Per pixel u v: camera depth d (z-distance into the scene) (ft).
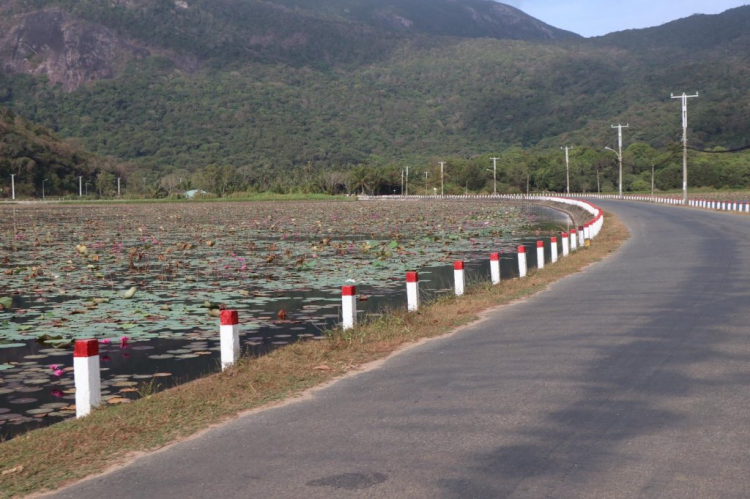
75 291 59.67
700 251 74.33
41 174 555.69
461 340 35.01
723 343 31.48
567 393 24.62
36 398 30.53
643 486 16.88
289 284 62.95
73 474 19.17
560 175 502.79
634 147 564.71
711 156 505.25
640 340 32.60
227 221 179.01
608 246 84.94
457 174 535.19
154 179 655.35
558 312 41.57
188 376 33.71
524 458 18.79
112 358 37.06
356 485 17.40
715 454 18.72
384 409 23.70
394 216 195.93
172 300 54.60
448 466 18.39
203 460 19.71
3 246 104.58
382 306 51.90
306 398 25.77
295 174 618.85
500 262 81.92
